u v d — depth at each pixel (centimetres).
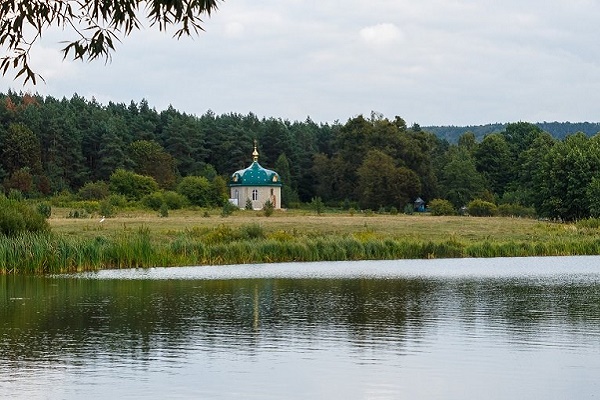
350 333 3400
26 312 4047
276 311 4106
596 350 3025
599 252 9469
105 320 3759
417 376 2592
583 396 2358
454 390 2422
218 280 5894
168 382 2491
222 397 2320
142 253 7181
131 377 2555
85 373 2609
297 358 2864
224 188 18750
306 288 5328
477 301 4588
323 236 9131
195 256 7544
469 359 2856
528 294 4984
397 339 3250
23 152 19362
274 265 7562
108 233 9456
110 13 1578
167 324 3647
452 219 15038
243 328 3525
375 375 2602
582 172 15212
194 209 17125
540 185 15938
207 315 3947
